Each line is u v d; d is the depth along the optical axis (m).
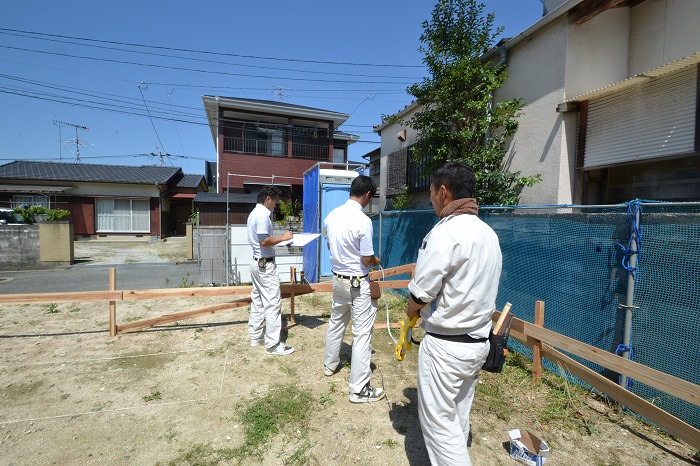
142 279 7.94
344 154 18.69
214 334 4.14
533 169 5.04
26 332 4.17
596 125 4.46
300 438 2.29
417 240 5.50
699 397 1.89
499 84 5.07
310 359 3.47
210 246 7.14
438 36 5.42
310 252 6.82
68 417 2.48
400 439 2.29
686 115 3.63
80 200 16.78
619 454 2.15
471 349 1.63
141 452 2.14
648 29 4.54
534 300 3.48
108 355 3.53
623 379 2.56
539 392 2.87
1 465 2.01
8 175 16.47
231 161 15.96
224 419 2.48
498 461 2.10
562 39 4.59
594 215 2.87
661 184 4.03
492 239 1.68
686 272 2.24
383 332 4.31
